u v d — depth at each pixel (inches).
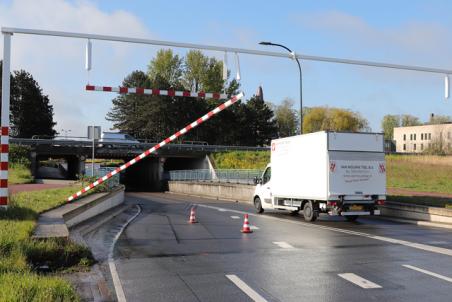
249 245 490.0
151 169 2768.2
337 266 372.5
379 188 739.4
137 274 343.9
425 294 284.7
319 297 278.5
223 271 354.6
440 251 445.1
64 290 244.2
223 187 1724.9
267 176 952.9
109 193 917.8
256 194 966.4
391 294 284.7
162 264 383.2
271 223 736.3
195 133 3560.5
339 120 3966.5
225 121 3602.4
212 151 2576.3
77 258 377.4
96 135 829.2
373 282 316.2
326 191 719.1
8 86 520.7
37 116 3405.5
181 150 2511.1
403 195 954.1
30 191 848.3
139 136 3646.7
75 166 2608.3
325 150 722.2
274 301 270.2
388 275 338.0
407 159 1870.1
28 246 353.1
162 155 2476.6
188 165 2822.3
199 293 288.7
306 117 4101.9
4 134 515.5
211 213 950.4
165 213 952.9
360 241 518.3
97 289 297.9
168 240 530.3
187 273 347.6
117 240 529.0
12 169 1788.9
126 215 892.6
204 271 354.6
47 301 220.4
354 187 727.7
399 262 388.2
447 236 561.6
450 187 1222.3
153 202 1395.2
